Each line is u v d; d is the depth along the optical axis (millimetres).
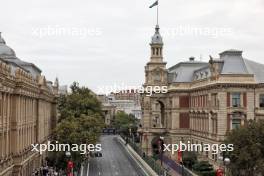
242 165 76000
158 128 152250
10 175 72812
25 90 82312
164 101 154125
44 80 116062
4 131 69750
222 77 105125
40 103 108375
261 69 111562
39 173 91562
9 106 73438
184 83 142000
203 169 104188
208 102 115812
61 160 94188
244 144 76375
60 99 146750
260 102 105750
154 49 154875
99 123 114188
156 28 157000
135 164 126875
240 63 108062
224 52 111000
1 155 67000
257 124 77625
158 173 103062
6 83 67438
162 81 153625
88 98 137625
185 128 141125
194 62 147875
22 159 79750
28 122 89938
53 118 150250
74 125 97000
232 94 105500
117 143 199875
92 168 117438
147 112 154250
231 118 105062
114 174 106312
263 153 76000
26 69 103375
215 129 109312
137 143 181000
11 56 107375
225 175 85938
